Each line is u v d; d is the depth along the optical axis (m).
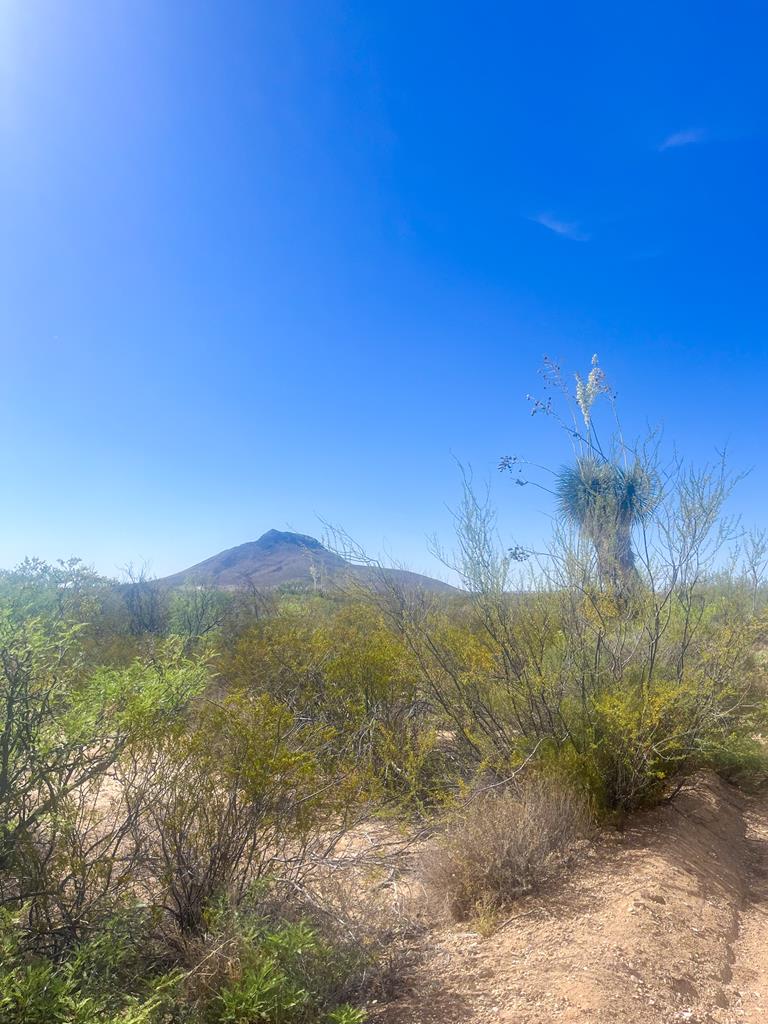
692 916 4.56
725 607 7.38
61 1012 2.70
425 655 6.84
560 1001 3.52
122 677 3.85
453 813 5.29
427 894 4.71
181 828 3.79
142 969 3.32
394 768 6.08
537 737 6.32
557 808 5.47
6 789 3.35
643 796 6.19
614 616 6.80
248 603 14.78
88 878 3.59
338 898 4.23
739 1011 3.71
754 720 7.43
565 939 4.12
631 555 7.26
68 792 3.56
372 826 5.79
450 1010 3.53
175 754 3.86
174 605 14.24
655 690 6.20
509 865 4.78
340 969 3.55
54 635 3.87
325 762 5.43
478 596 6.84
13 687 3.39
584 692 6.32
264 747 4.00
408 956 4.00
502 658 6.64
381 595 7.50
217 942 3.31
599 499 7.13
